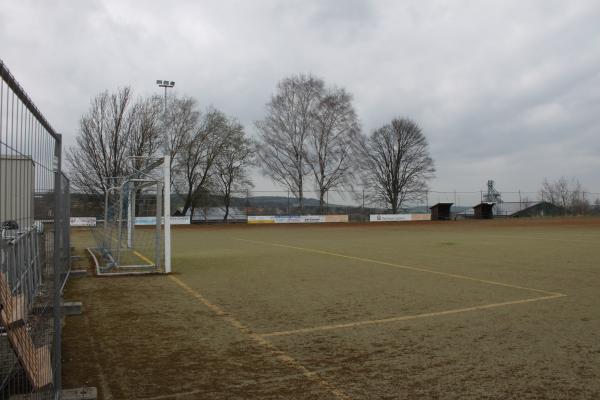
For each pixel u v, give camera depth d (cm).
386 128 6688
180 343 544
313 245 2069
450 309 727
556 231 3191
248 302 788
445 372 443
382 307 742
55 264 381
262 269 1228
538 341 548
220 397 385
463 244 2066
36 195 358
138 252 1725
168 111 5497
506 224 4456
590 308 732
